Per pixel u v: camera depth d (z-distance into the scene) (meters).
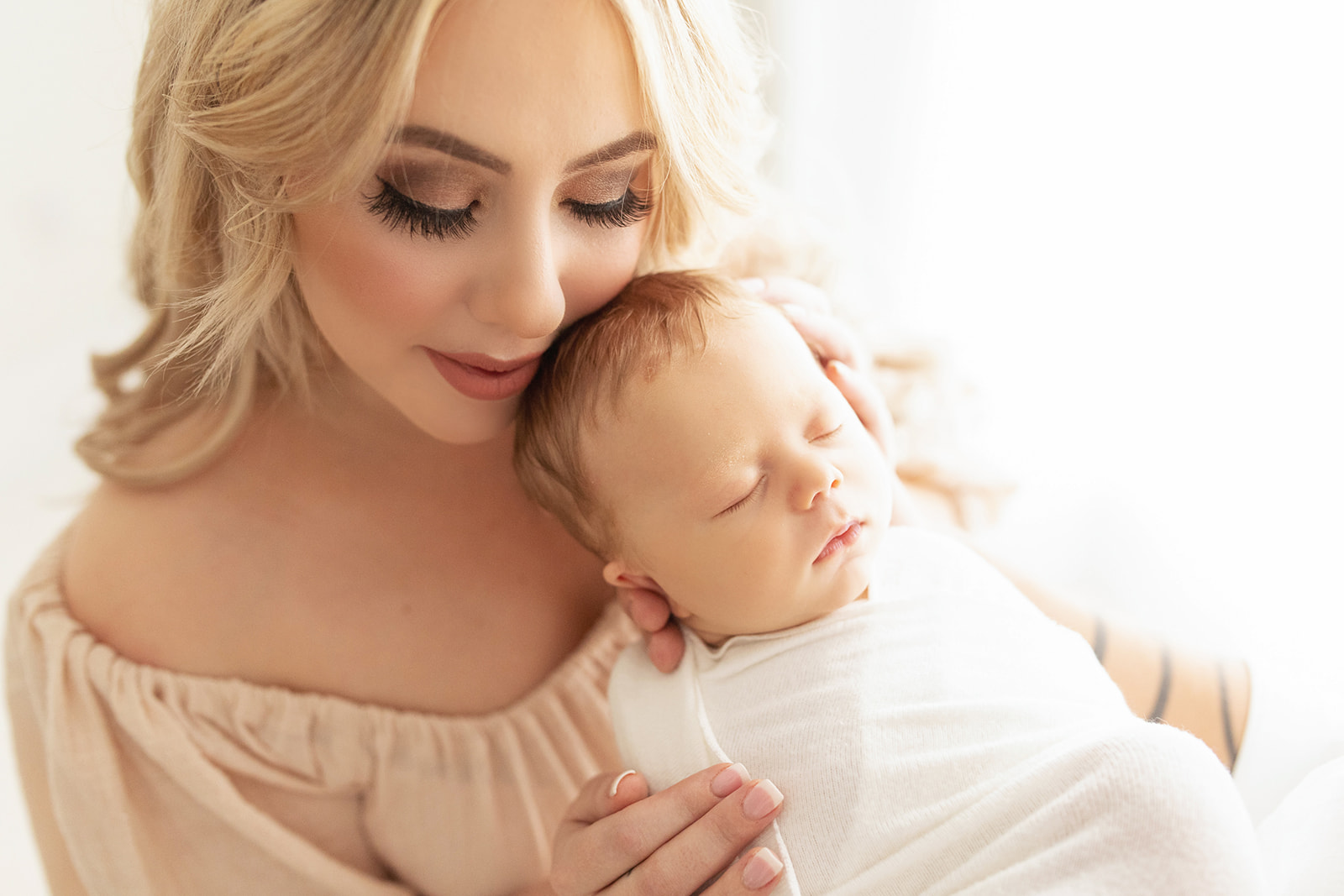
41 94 1.91
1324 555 1.16
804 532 0.76
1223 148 1.29
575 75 0.64
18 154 1.96
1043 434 1.50
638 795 0.80
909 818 0.71
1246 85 1.25
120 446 1.04
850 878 0.72
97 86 1.83
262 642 0.96
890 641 0.78
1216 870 0.63
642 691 0.85
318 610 0.97
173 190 0.85
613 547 0.83
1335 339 1.17
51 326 2.08
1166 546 1.32
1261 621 1.16
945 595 0.81
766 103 1.67
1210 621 1.22
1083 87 1.47
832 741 0.75
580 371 0.81
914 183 1.71
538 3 0.61
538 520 1.03
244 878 0.98
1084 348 1.51
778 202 1.32
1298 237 1.21
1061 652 0.79
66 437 2.05
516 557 1.02
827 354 0.95
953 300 1.68
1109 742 0.67
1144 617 1.33
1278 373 1.24
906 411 1.41
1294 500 1.20
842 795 0.73
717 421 0.76
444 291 0.72
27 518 1.93
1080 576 1.45
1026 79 1.54
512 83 0.63
